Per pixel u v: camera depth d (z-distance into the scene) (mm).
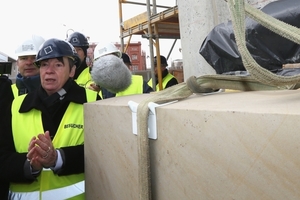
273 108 462
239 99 638
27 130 1479
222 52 1045
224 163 501
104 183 949
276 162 417
